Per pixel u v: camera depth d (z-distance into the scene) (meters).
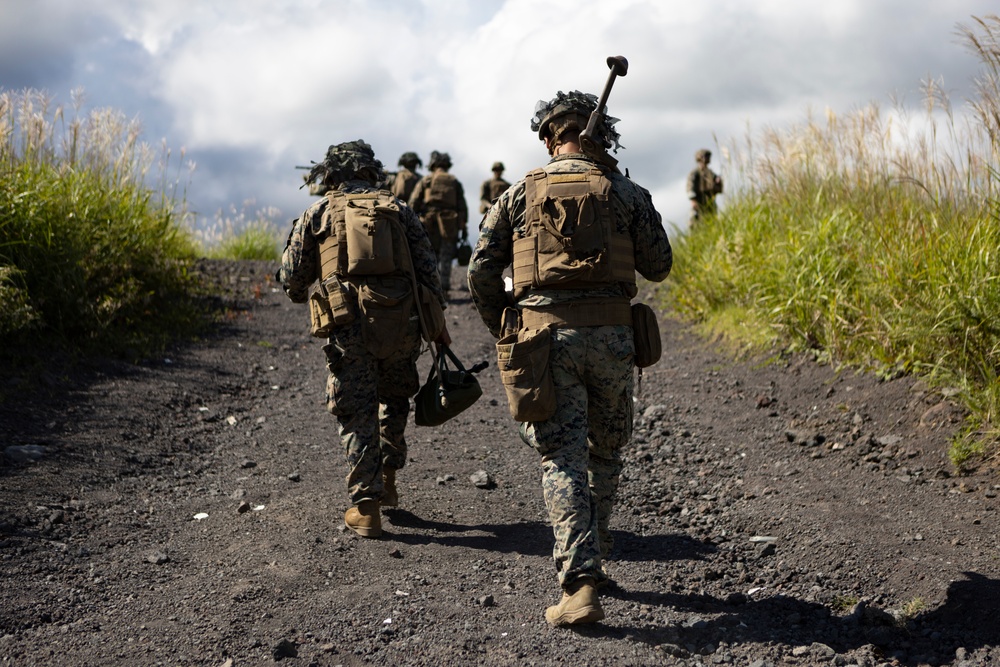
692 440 5.42
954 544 3.56
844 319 6.36
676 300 9.38
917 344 5.49
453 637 2.87
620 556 3.71
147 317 7.76
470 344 8.56
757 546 3.77
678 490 4.59
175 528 3.91
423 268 4.00
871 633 2.92
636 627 2.97
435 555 3.69
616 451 3.31
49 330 6.50
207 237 13.90
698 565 3.59
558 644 2.81
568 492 2.92
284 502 4.31
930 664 2.71
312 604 3.14
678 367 7.25
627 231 3.10
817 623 3.04
